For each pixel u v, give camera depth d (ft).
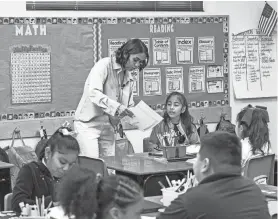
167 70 22.20
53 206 10.29
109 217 6.72
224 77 23.38
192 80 22.72
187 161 15.28
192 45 22.65
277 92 24.35
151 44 21.85
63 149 10.31
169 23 22.16
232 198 7.63
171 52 22.25
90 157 14.30
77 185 6.84
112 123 17.31
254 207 7.65
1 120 19.25
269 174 14.51
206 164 7.97
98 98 16.19
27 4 20.02
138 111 15.87
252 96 23.90
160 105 22.11
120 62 16.29
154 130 17.17
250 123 14.29
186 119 17.19
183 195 7.80
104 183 6.81
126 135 21.38
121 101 17.06
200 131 21.27
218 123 22.57
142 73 21.71
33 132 19.67
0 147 18.16
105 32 20.93
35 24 19.70
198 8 23.16
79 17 20.44
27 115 19.66
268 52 24.16
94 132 16.98
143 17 21.65
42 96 19.89
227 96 23.48
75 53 20.40
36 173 10.59
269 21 23.75
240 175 7.95
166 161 15.33
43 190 10.59
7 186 15.78
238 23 23.54
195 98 22.81
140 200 6.79
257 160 13.99
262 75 24.11
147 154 16.79
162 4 22.40
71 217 6.86
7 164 15.93
